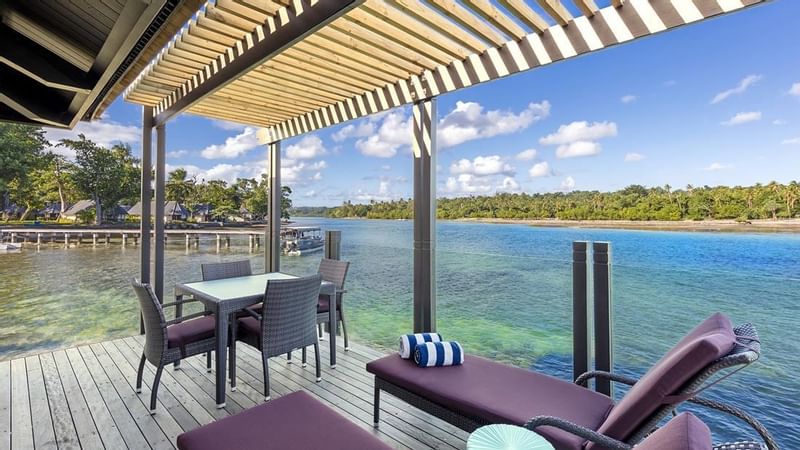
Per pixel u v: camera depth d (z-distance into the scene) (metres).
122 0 1.62
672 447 0.80
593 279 2.34
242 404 2.65
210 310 2.95
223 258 6.89
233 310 2.70
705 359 1.15
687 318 3.46
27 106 3.13
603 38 2.16
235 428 1.53
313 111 4.49
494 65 2.71
